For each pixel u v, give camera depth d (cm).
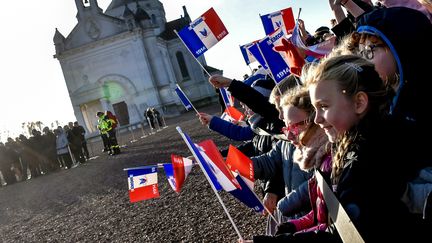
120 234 680
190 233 584
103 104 5650
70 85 5797
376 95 182
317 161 226
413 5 247
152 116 3697
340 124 184
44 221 970
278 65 384
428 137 179
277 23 559
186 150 1579
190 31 465
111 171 1576
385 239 170
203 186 873
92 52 5781
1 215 1228
